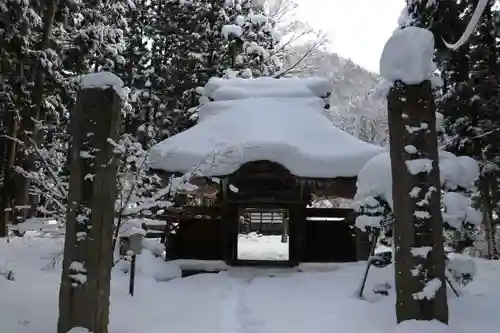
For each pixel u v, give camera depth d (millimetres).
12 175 14289
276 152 10453
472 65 15086
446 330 5137
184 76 21891
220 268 10859
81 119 4707
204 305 7129
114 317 5824
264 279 9516
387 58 5680
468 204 6824
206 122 12289
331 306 6941
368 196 7043
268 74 22453
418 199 5414
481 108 14922
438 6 11094
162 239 11258
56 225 7977
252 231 21984
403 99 5566
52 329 5016
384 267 8148
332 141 11258
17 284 6906
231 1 22156
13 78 14031
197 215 11719
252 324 6078
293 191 11312
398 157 5559
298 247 11234
